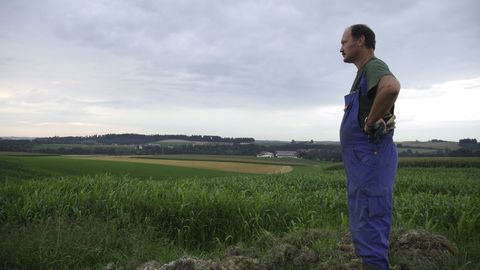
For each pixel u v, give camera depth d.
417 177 22.80
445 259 4.32
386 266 3.23
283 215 8.27
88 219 6.97
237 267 4.26
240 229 7.55
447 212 8.08
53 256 4.99
